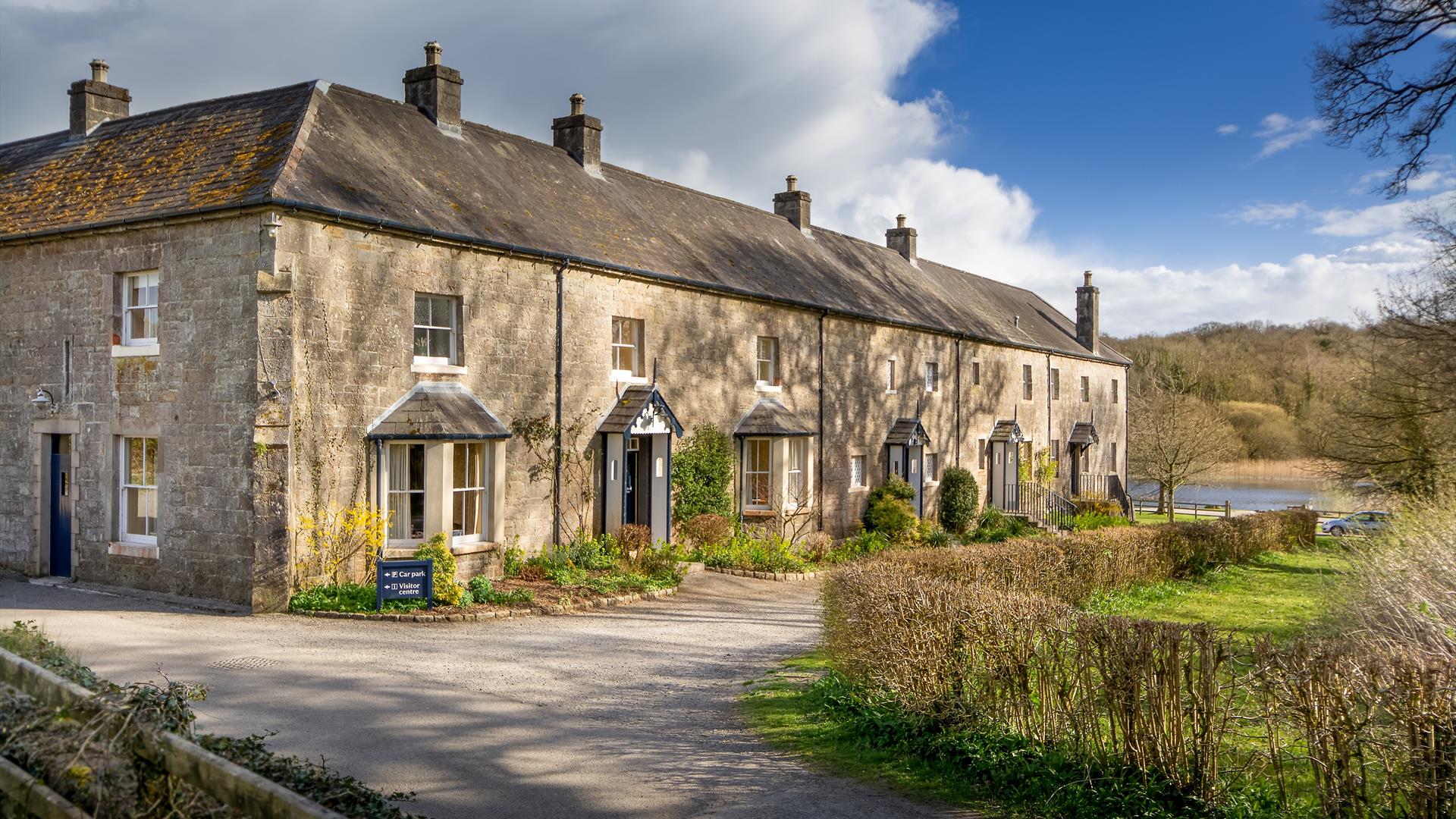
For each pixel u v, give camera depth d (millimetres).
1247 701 6613
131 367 15023
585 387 18688
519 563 16938
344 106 17438
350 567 14625
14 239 15836
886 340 28562
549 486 17891
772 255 26453
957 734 7727
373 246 14953
